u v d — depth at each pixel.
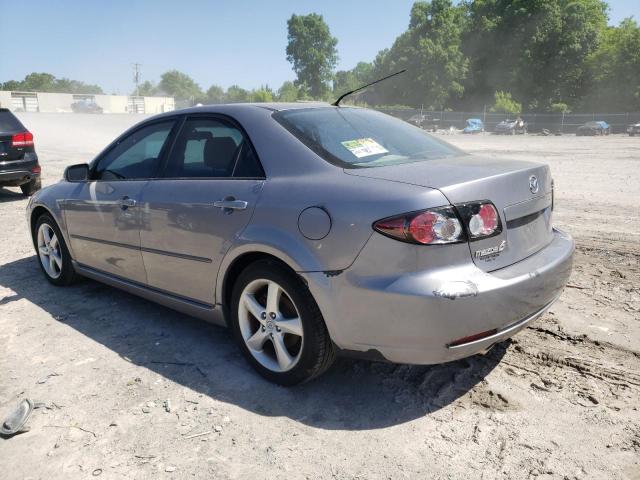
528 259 2.89
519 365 3.31
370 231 2.58
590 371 3.21
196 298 3.54
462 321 2.51
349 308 2.68
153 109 97.88
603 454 2.49
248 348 3.27
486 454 2.52
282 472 2.44
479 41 70.25
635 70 57.91
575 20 63.25
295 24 101.06
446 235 2.50
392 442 2.63
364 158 3.04
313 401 3.01
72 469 2.50
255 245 2.99
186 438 2.70
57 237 4.80
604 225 6.88
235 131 3.40
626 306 4.16
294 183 2.96
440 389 3.08
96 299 4.67
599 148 24.16
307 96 94.44
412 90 71.62
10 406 3.03
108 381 3.27
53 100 84.94
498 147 25.22
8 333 3.99
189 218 3.39
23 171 9.43
